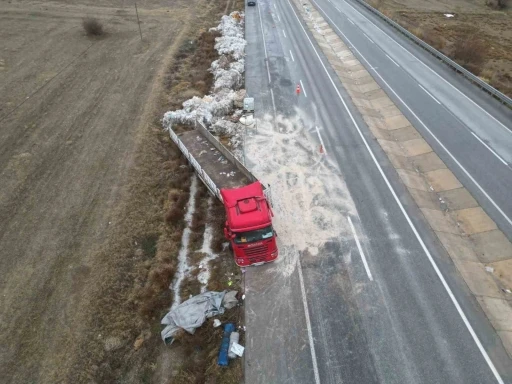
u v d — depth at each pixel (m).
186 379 12.70
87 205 19.38
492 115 27.16
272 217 18.36
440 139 24.59
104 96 29.31
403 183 20.84
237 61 35.38
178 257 17.36
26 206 19.22
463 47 35.75
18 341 13.56
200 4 52.41
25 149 23.31
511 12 57.62
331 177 21.23
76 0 50.44
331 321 14.19
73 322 14.21
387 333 13.70
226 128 25.27
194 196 20.58
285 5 54.38
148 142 24.16
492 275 16.05
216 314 14.63
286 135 24.94
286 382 12.49
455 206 19.66
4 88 29.83
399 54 37.88
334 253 16.83
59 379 12.55
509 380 12.29
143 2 51.66
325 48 39.41
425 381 12.31
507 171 21.70
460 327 13.85
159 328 14.41
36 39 38.78
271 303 14.96
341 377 12.52
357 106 28.44
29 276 15.78
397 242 17.28
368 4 54.22
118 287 15.67
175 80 32.16
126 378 12.86
